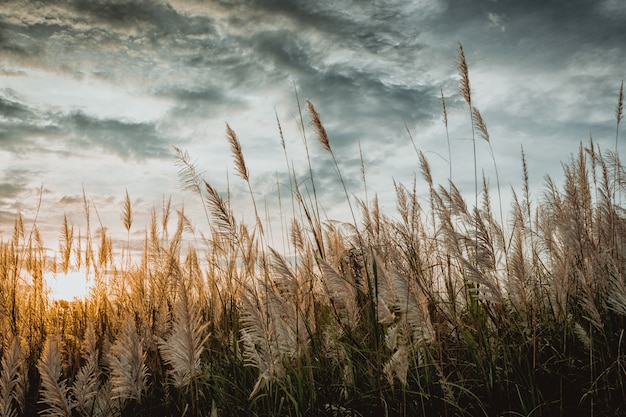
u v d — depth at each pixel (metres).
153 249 5.08
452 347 3.73
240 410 3.53
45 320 5.73
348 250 3.77
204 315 4.67
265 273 3.88
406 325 3.19
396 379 3.35
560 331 3.78
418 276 3.46
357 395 3.37
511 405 3.24
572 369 3.46
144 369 3.53
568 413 3.22
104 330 5.55
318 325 3.92
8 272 5.46
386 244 3.70
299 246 4.30
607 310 3.67
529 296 3.33
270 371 3.06
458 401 3.26
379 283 3.27
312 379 3.29
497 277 3.32
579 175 4.35
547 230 4.17
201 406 3.70
